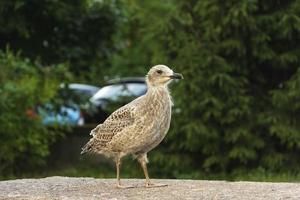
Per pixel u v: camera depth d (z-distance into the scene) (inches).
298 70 701.3
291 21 704.4
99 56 901.8
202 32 739.4
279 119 709.3
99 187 432.5
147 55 1107.3
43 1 830.5
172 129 724.7
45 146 767.1
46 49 876.0
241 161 707.4
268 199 380.2
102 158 822.5
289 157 719.1
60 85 813.9
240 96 707.4
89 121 925.8
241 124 714.8
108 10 876.6
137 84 977.5
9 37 861.8
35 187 444.1
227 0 708.0
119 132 400.2
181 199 379.9
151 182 449.1
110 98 876.6
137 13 833.5
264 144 713.6
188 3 747.4
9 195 412.8
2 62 755.4
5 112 720.3
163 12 823.7
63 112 827.4
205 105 708.0
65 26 869.2
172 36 745.0
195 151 735.7
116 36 917.2
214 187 422.0
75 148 842.2
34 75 765.9
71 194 406.6
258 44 717.3
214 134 709.9
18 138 735.7
